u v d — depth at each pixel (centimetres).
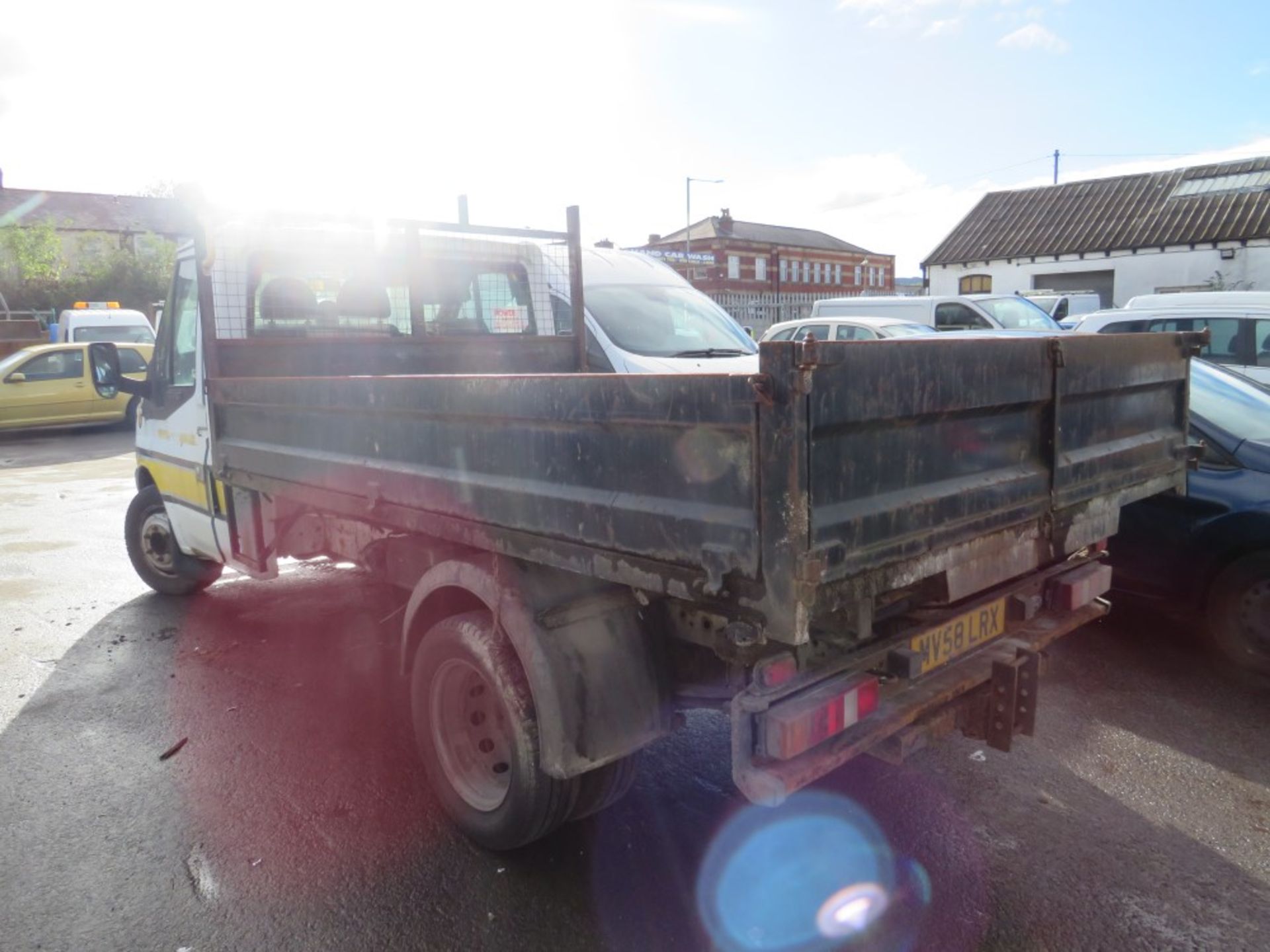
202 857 344
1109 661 509
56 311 3725
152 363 591
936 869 331
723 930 300
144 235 4850
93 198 5372
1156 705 458
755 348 887
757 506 224
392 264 546
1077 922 300
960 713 308
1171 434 390
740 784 260
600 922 305
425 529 337
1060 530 322
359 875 331
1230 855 336
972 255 2995
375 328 548
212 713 470
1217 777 390
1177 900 311
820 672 272
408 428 341
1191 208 2728
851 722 266
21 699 492
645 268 938
